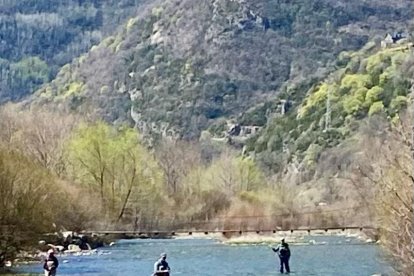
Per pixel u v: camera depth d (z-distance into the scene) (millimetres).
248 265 90188
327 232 161000
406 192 53094
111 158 143375
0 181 80000
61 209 109562
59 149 139375
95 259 95188
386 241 61031
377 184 69562
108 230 134125
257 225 162500
